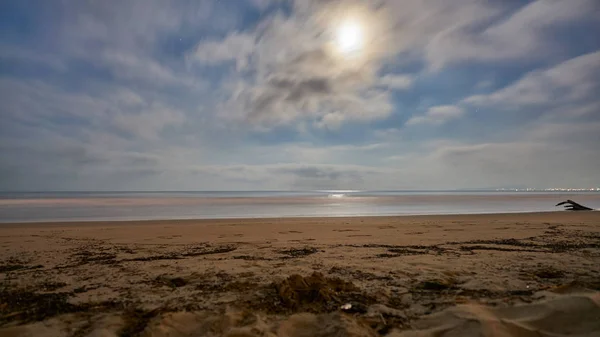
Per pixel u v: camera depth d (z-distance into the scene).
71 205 33.03
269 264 5.76
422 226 12.30
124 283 4.59
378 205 34.03
